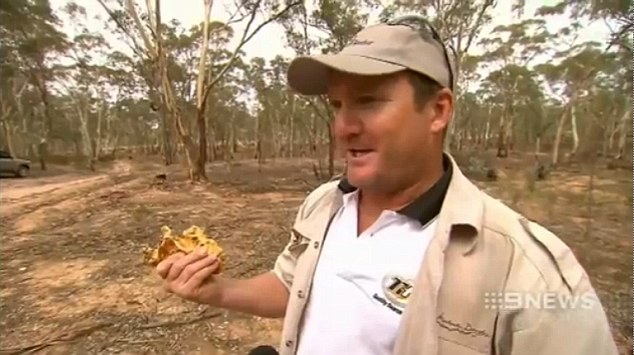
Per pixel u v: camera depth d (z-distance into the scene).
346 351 0.54
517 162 14.93
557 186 7.92
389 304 0.53
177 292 0.66
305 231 0.67
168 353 2.20
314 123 23.00
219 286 0.68
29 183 10.41
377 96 0.52
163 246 0.67
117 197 7.53
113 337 2.36
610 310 2.41
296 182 10.62
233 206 6.74
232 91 23.14
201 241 0.68
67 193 8.17
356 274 0.56
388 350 0.52
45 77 18.31
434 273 0.49
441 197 0.55
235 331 2.42
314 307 0.60
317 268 0.61
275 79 20.91
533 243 0.48
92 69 19.47
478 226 0.48
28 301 2.90
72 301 2.89
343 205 0.64
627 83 7.37
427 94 0.53
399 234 0.55
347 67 0.51
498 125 23.33
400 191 0.56
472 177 9.55
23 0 15.14
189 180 9.76
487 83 20.84
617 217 5.19
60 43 17.20
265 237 4.62
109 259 3.88
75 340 2.34
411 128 0.52
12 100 18.25
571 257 0.48
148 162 20.55
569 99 16.02
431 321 0.48
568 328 0.44
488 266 0.47
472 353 0.46
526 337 0.45
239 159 25.08
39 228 5.20
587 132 15.73
